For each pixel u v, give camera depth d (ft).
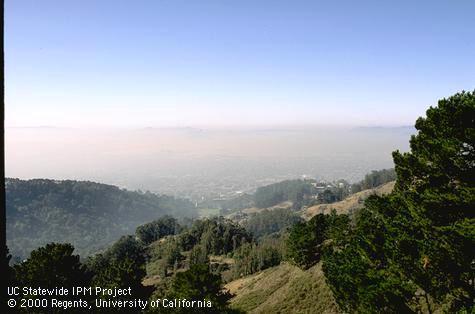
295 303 150.30
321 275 162.40
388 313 64.95
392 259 63.21
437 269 55.16
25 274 79.66
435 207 52.11
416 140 55.16
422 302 80.53
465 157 49.37
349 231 181.37
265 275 244.22
